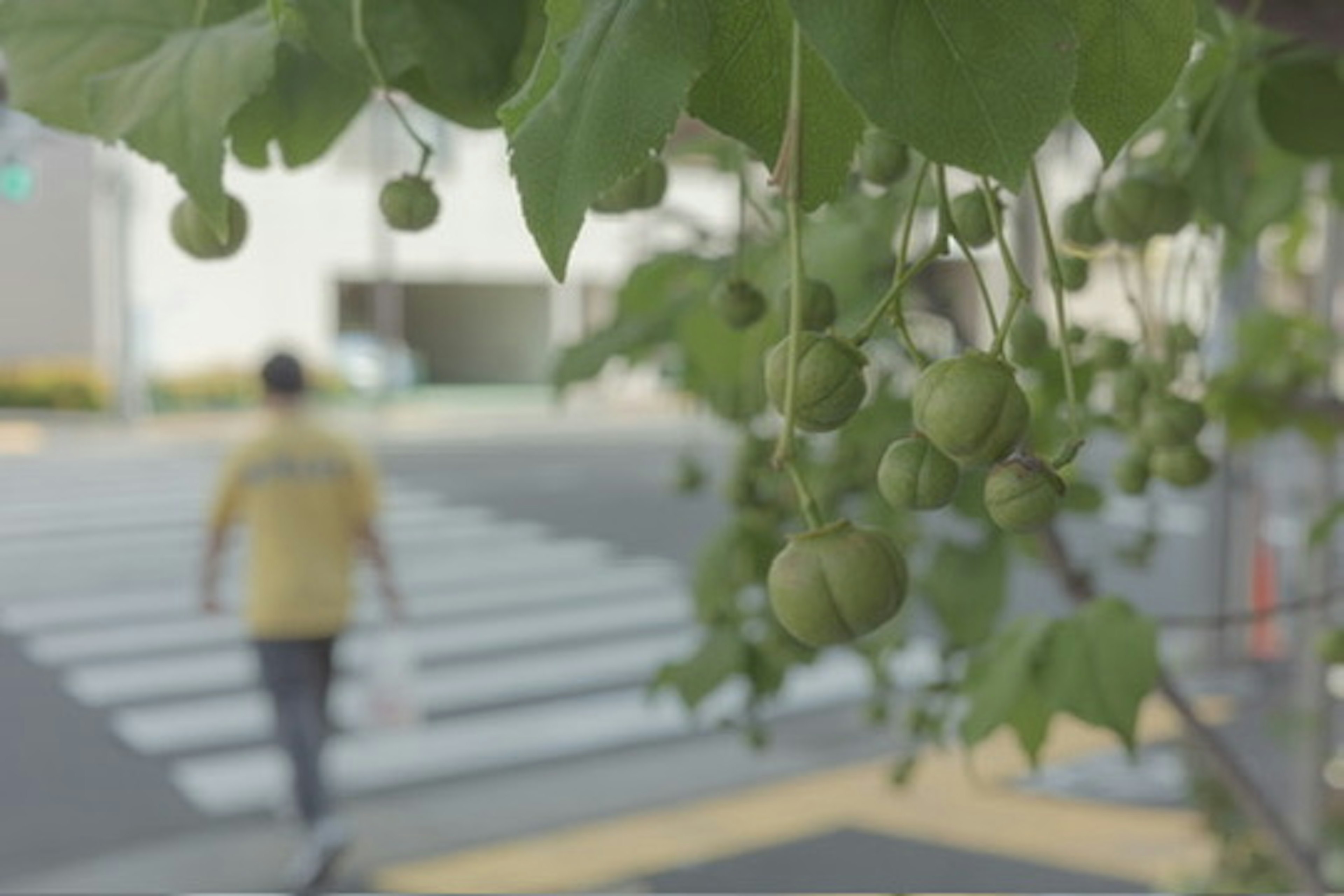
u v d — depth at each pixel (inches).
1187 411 71.5
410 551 670.5
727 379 88.1
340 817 313.4
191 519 751.1
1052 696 69.2
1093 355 75.6
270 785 334.3
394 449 1058.7
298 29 47.9
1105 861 271.9
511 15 47.8
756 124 36.1
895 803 311.0
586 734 378.3
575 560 647.8
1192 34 35.2
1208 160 69.1
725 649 91.5
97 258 1200.2
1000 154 32.0
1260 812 89.4
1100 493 92.0
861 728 370.3
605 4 34.5
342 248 1288.1
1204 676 362.6
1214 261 81.4
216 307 1242.0
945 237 40.9
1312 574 153.5
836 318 50.3
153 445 1052.5
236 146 51.8
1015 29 32.1
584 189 33.5
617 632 508.4
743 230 64.6
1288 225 127.3
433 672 450.6
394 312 1384.1
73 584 593.0
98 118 43.6
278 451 274.5
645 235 112.7
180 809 319.3
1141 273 75.6
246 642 479.5
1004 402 38.7
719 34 35.6
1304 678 165.5
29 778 342.0
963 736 71.6
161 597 566.3
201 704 409.7
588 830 305.1
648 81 33.8
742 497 94.0
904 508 41.6
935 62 31.9
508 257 1343.5
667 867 283.9
